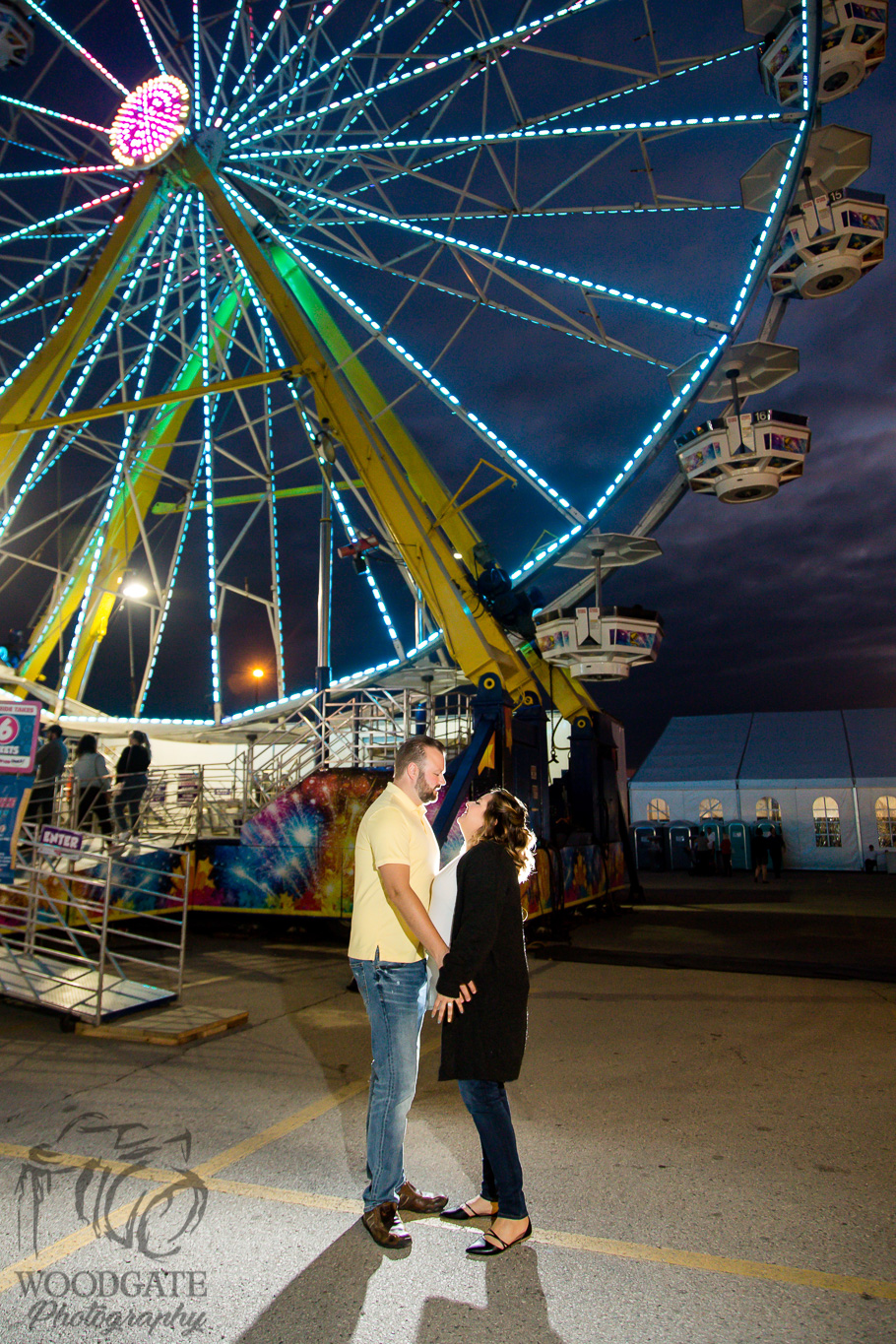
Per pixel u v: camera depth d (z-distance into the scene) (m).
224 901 11.56
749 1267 3.03
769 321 11.77
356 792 11.02
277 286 13.36
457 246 13.09
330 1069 5.49
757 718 35.69
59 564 16.59
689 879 26.12
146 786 11.80
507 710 10.66
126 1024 6.41
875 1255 3.11
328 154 14.04
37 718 7.83
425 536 11.60
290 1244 3.23
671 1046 6.05
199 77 15.74
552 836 12.70
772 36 11.81
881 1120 4.52
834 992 7.87
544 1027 6.62
